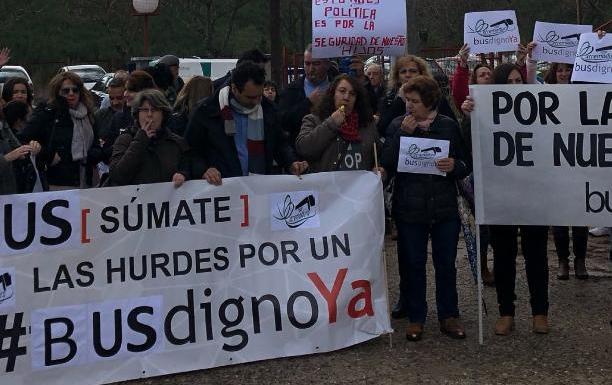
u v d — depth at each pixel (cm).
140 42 3944
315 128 545
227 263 509
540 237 554
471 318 602
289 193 522
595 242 857
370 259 537
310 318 521
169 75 711
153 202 495
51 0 4191
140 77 633
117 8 3884
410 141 527
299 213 525
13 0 4100
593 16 3125
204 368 499
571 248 830
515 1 3278
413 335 547
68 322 477
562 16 3259
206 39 3528
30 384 468
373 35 614
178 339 497
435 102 529
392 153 539
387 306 542
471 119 537
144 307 492
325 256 527
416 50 1095
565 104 531
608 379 480
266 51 3688
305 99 643
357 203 536
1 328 464
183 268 501
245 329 510
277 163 565
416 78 528
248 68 514
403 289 597
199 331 502
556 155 533
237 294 511
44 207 473
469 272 739
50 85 634
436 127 532
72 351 477
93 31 4166
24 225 470
